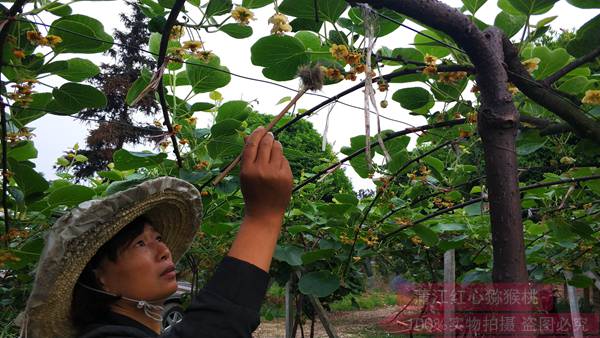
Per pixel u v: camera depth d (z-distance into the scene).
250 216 0.87
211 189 2.34
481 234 3.64
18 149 2.20
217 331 0.77
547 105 1.66
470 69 1.76
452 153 2.94
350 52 1.62
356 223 3.25
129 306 1.03
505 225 1.33
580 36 1.84
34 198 2.02
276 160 0.89
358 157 2.52
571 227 2.95
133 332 0.90
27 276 2.79
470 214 3.12
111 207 1.03
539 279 4.04
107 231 1.03
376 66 1.71
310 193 3.95
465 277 3.78
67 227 1.00
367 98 1.19
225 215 2.98
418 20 1.33
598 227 3.61
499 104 1.37
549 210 2.93
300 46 1.69
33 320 1.02
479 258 3.94
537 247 3.71
